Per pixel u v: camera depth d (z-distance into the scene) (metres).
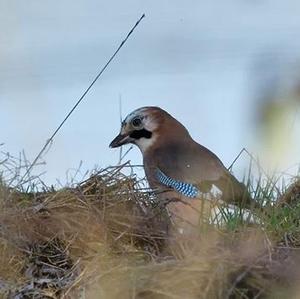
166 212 10.31
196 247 8.73
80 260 8.84
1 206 9.66
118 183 10.61
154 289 7.77
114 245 9.26
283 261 8.29
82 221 9.49
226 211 10.21
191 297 7.71
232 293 7.79
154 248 9.31
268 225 9.55
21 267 8.98
